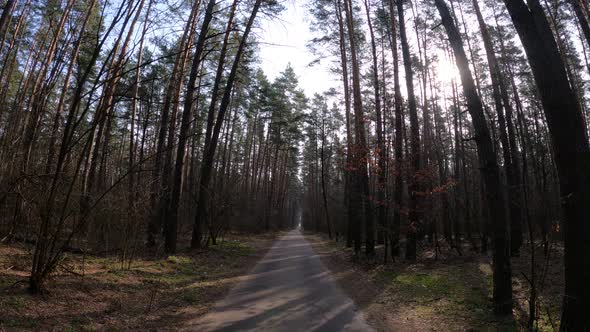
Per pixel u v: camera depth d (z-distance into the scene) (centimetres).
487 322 666
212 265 1281
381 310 764
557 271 1105
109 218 961
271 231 4603
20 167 839
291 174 5934
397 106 1534
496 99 1555
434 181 1638
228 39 1491
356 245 1778
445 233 2228
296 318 667
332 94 2398
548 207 741
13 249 929
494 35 1877
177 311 678
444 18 792
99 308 623
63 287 686
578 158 488
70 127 672
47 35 1691
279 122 3588
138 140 2959
